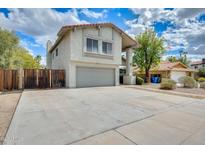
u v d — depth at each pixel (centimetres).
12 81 1135
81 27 1340
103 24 1468
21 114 494
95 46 1457
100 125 406
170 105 691
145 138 330
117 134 349
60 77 1352
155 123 433
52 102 697
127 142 310
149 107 641
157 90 1266
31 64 3231
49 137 324
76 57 1335
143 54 2466
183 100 825
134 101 759
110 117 484
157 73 2781
